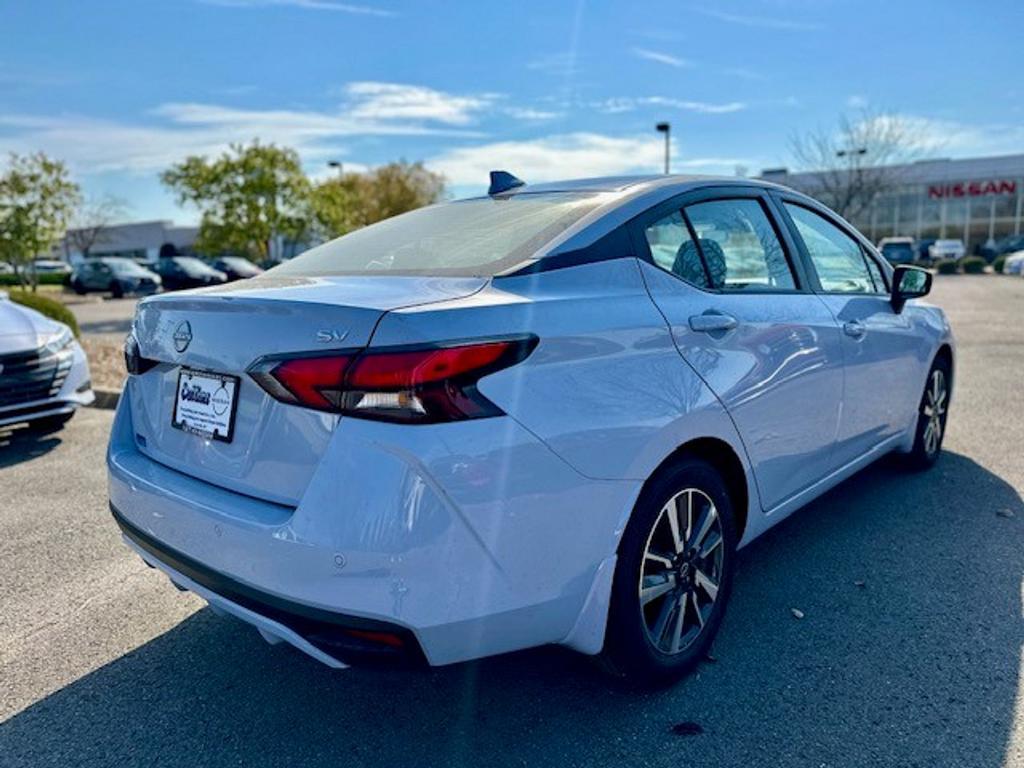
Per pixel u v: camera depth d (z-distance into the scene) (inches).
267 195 763.4
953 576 131.4
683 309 101.2
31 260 908.6
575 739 92.8
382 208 1571.1
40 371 220.2
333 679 107.8
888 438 161.0
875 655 108.3
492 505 78.2
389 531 74.4
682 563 101.3
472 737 94.0
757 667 106.1
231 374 87.5
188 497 89.4
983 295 786.8
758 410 110.5
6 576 141.2
